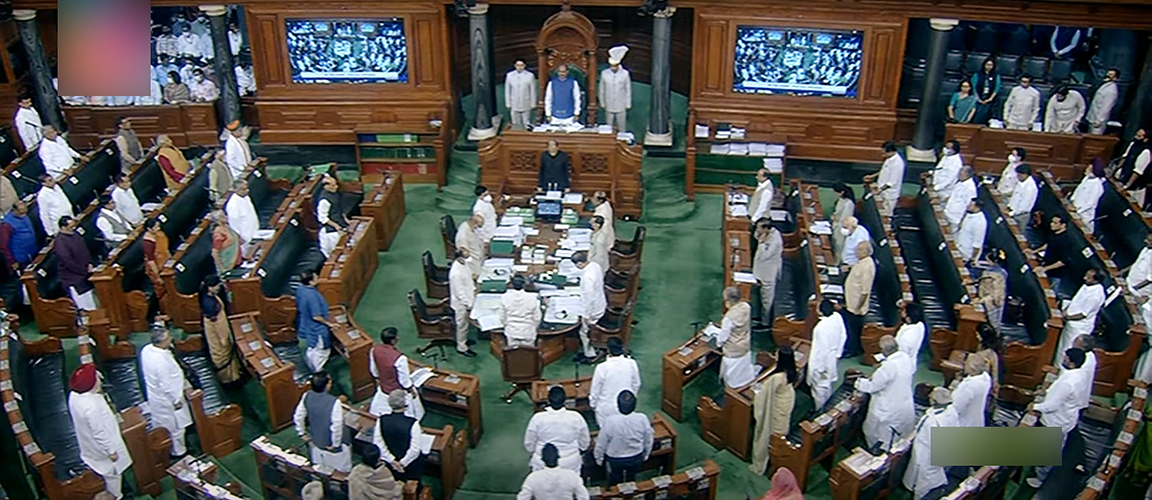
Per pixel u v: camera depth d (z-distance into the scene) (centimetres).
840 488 1293
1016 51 2339
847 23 2091
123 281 1706
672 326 1775
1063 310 1602
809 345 1564
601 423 1395
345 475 1258
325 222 1823
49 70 2264
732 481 1420
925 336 1664
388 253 2005
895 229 1980
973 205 1777
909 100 2344
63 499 1298
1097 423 1449
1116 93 2114
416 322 1677
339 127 2297
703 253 2003
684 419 1544
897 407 1368
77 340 1686
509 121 2450
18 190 2028
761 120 2211
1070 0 1948
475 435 1485
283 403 1494
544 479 1138
